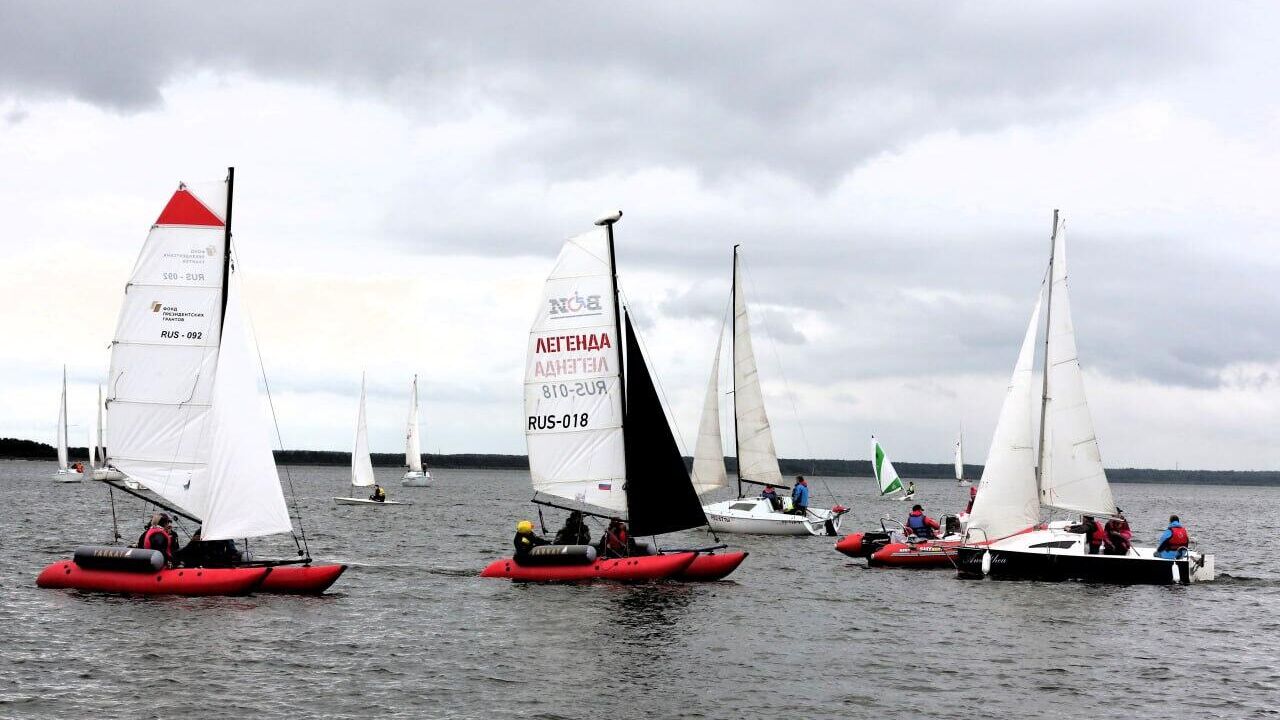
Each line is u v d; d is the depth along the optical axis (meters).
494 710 18.42
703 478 57.41
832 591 32.09
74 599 26.80
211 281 28.30
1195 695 20.22
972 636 25.30
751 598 30.08
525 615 26.61
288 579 28.66
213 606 26.45
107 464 28.06
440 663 21.58
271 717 17.73
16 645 21.95
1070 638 25.23
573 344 31.94
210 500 27.77
